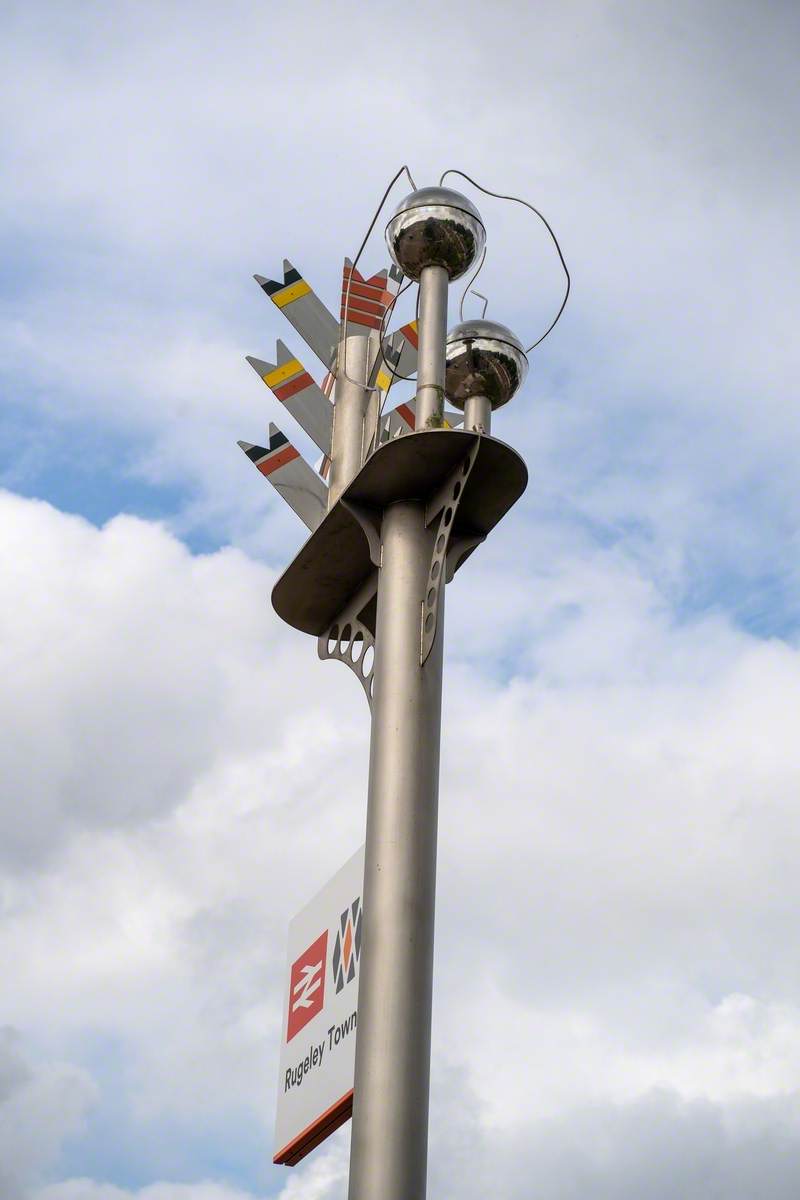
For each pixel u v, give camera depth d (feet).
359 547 27.35
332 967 28.22
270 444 30.42
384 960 22.66
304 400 30.71
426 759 24.16
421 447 25.22
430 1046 22.44
